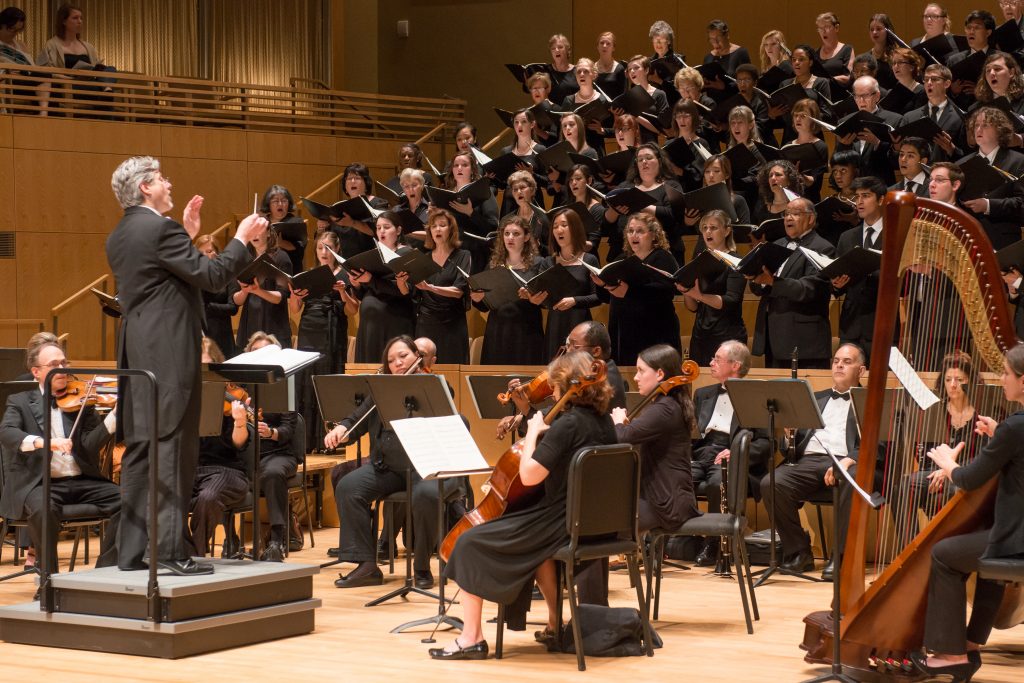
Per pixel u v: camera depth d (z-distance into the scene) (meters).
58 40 20.80
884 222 6.52
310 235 21.81
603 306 16.70
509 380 10.99
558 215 13.53
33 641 8.29
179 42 25.66
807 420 10.06
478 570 7.82
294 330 17.73
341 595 10.38
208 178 21.41
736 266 11.95
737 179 15.38
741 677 7.43
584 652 8.09
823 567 11.70
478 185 15.27
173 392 7.88
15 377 13.52
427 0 26.06
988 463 6.76
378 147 23.00
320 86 26.86
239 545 12.13
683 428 9.19
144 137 20.91
